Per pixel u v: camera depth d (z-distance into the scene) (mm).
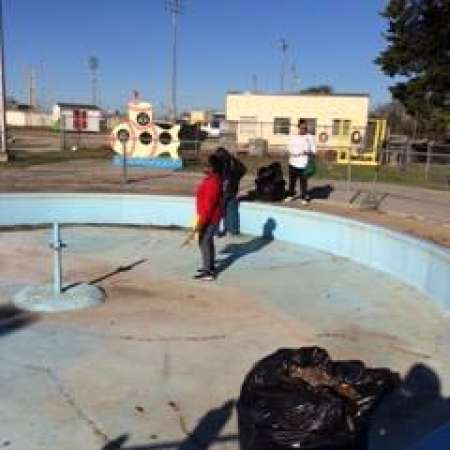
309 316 8008
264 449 4211
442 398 5559
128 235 12695
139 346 6910
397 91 36219
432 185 20797
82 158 28516
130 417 5332
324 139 36625
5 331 7301
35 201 13320
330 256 11172
